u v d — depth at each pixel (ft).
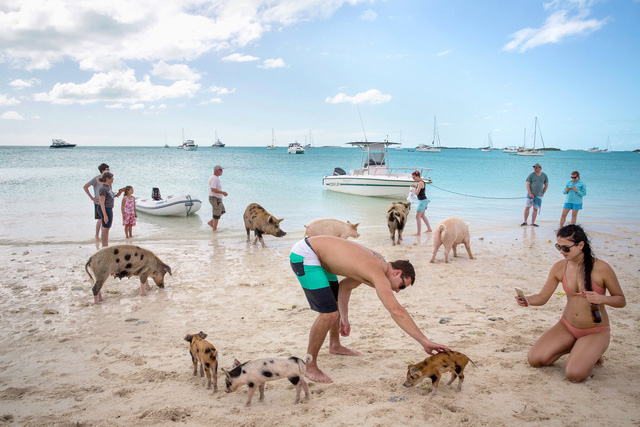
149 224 48.29
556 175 139.54
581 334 13.88
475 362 14.76
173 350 16.57
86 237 40.73
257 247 37.40
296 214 56.24
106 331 18.63
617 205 66.13
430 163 239.91
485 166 204.64
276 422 11.25
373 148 83.15
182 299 23.07
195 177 107.24
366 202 68.23
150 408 12.12
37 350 16.61
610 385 13.00
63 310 21.40
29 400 12.70
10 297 23.44
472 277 26.78
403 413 11.55
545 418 11.23
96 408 12.19
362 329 18.48
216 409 12.04
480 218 54.54
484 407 11.83
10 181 91.15
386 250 35.88
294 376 12.05
